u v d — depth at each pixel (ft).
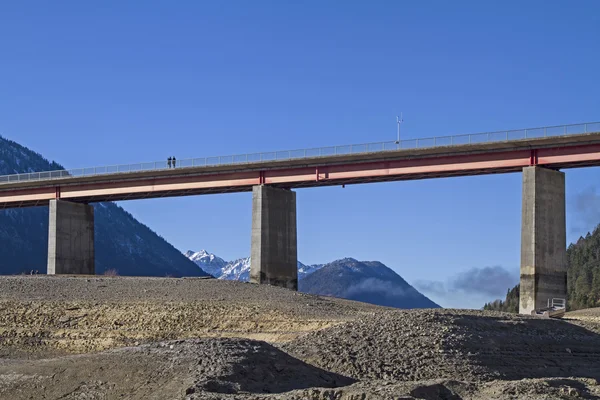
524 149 281.74
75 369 136.46
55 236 383.24
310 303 245.45
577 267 557.33
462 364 154.51
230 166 337.11
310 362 155.63
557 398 124.88
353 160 315.17
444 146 292.61
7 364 162.50
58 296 258.98
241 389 123.65
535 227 274.36
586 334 187.62
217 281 279.90
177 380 126.52
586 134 266.57
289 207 339.36
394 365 152.66
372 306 260.01
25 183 388.98
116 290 265.75
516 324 180.86
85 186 380.99
